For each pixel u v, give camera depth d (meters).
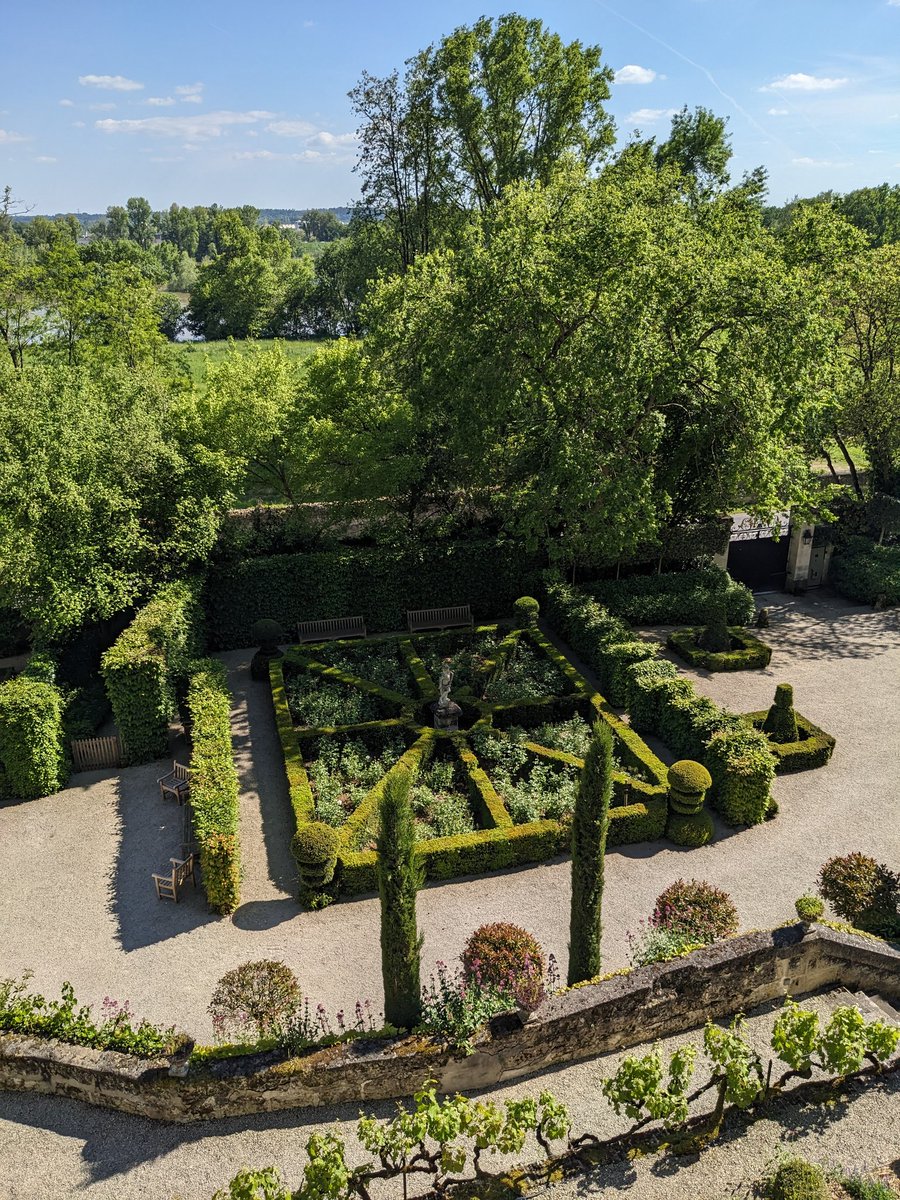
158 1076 11.51
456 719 21.86
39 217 72.31
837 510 34.91
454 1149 10.40
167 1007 14.32
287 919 16.58
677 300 24.45
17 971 15.17
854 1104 11.27
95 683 25.17
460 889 17.25
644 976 12.90
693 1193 10.08
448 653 26.78
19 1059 11.96
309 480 28.52
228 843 16.28
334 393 28.75
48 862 18.25
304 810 18.58
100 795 20.75
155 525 26.08
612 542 25.17
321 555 28.89
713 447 27.38
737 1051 10.73
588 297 23.94
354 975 15.05
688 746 20.80
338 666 25.50
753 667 26.69
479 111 43.25
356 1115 11.89
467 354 24.86
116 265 41.97
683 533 30.58
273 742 22.70
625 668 23.44
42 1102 12.09
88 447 24.20
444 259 30.44
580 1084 12.34
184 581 26.42
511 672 24.70
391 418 28.48
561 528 30.45
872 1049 11.25
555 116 44.53
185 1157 11.27
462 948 15.48
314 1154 9.76
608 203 22.91
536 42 43.09
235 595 28.31
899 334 33.47
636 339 23.11
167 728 22.23
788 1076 11.40
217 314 89.31
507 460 29.12
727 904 14.63
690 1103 11.73
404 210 49.56
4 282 35.06
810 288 26.14
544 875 17.67
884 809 19.66
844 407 33.19
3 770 20.33
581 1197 10.13
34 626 24.88
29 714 19.86
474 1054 12.01
